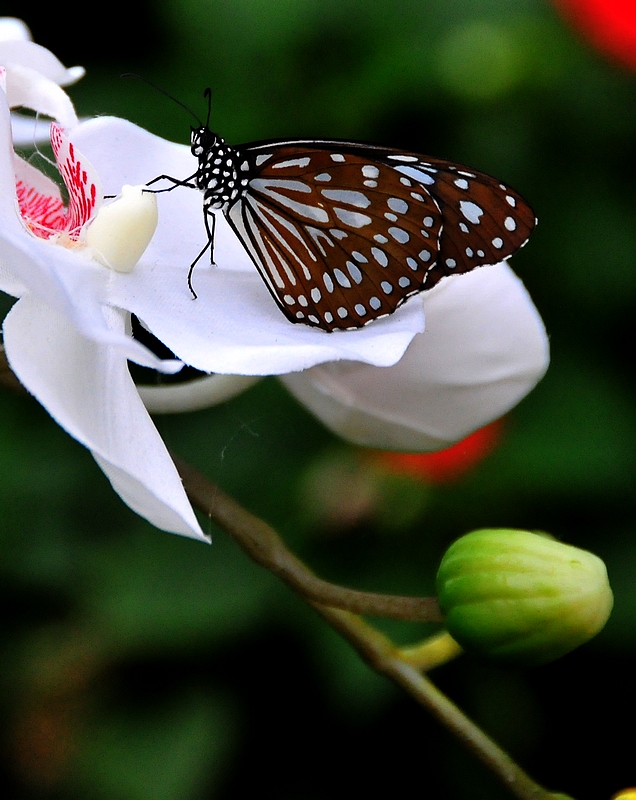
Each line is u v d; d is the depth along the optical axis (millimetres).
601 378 682
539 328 563
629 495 676
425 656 542
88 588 663
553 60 675
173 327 523
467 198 520
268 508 679
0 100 514
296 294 529
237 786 694
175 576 664
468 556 534
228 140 681
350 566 681
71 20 708
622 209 681
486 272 560
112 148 561
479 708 687
